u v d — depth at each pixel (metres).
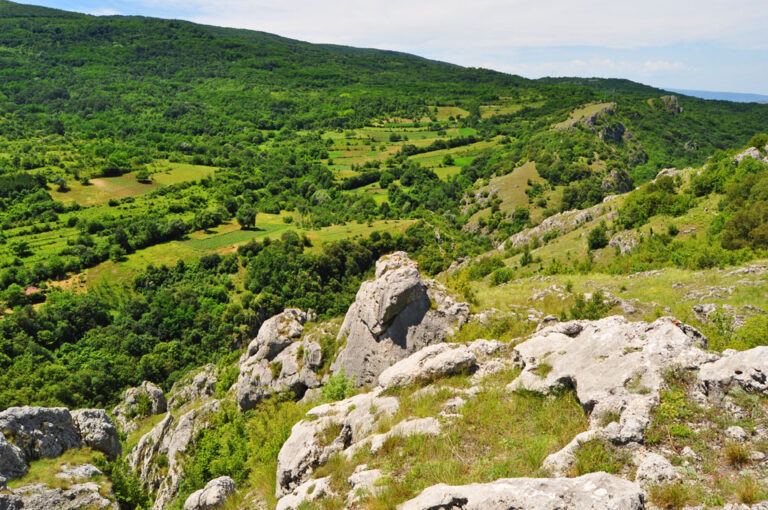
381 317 23.02
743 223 41.91
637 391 9.30
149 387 54.78
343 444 12.22
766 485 6.71
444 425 10.62
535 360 12.26
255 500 13.79
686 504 6.69
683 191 66.44
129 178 193.50
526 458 8.83
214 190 191.75
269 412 24.73
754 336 17.45
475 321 23.30
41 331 91.25
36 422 18.97
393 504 8.11
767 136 64.25
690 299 26.80
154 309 99.88
